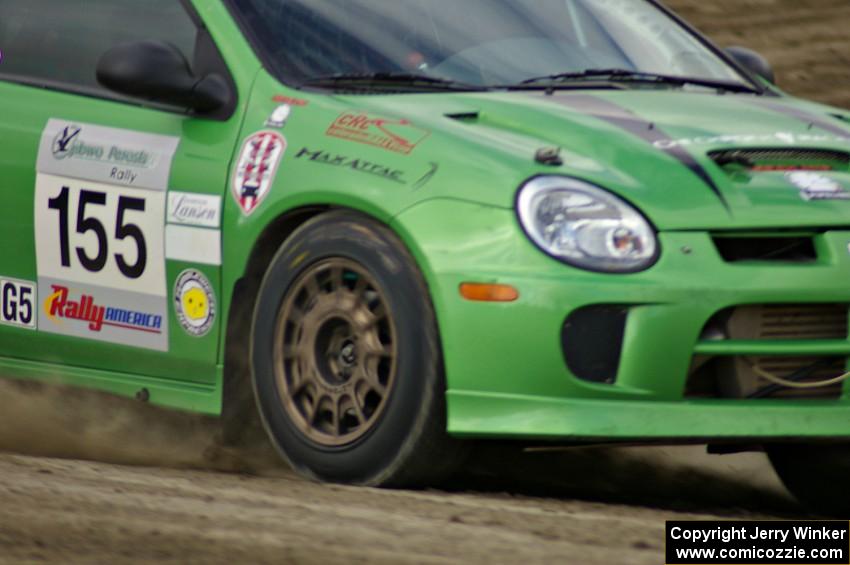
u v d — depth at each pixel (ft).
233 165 61.05
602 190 55.31
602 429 53.93
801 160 60.08
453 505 51.19
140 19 67.00
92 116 65.98
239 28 63.98
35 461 55.98
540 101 61.41
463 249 54.44
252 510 47.98
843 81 149.69
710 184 56.70
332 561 41.45
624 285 53.83
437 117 58.85
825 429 55.77
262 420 59.36
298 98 61.16
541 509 51.62
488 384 54.19
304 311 58.39
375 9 65.98
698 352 54.70
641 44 71.46
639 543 45.29
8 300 67.97
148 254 63.16
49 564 40.04
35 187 66.59
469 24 67.10
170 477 54.65
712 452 62.39
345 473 56.49
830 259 56.24
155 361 63.67
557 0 71.00
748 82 73.41
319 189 57.62
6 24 70.79
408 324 54.95
